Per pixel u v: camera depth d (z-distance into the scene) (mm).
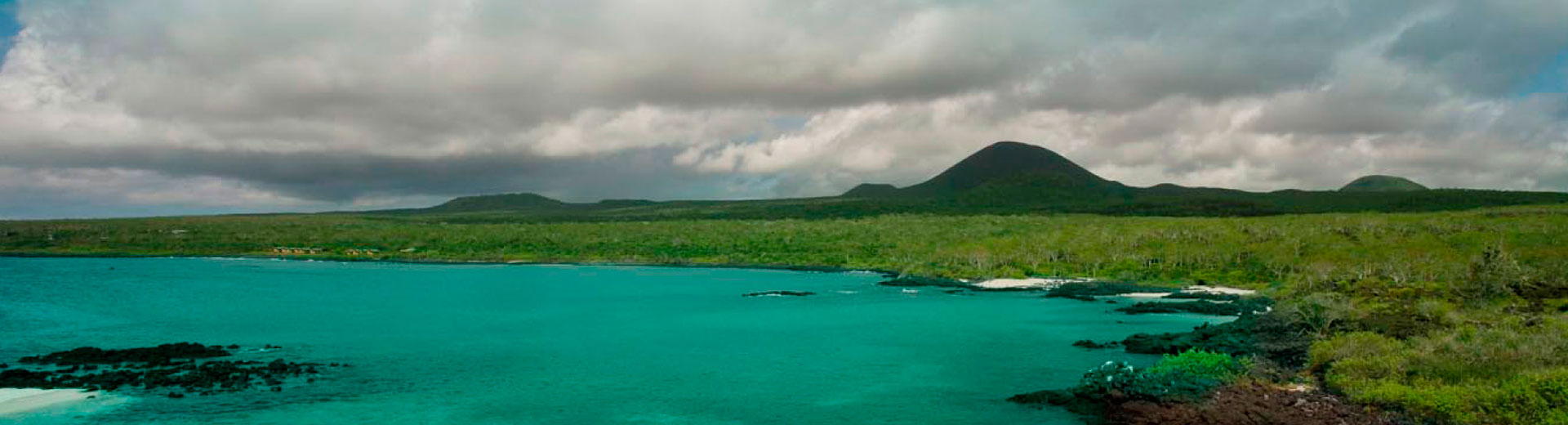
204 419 39000
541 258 197250
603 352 59188
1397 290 83812
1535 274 88250
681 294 110438
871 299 101125
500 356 57750
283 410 41000
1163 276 127375
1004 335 67312
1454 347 42844
